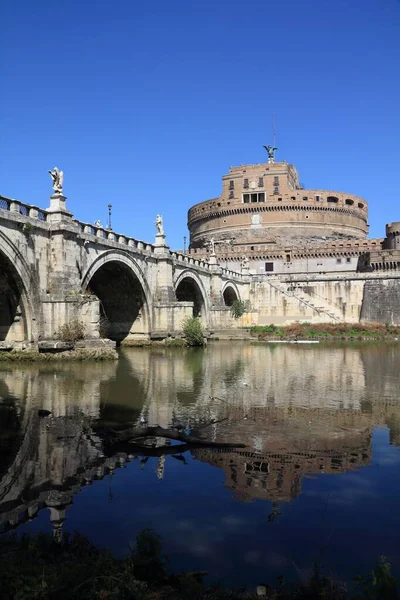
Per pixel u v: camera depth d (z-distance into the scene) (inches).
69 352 1226.6
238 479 399.2
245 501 355.3
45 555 270.5
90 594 231.0
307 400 725.3
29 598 223.3
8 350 1234.6
